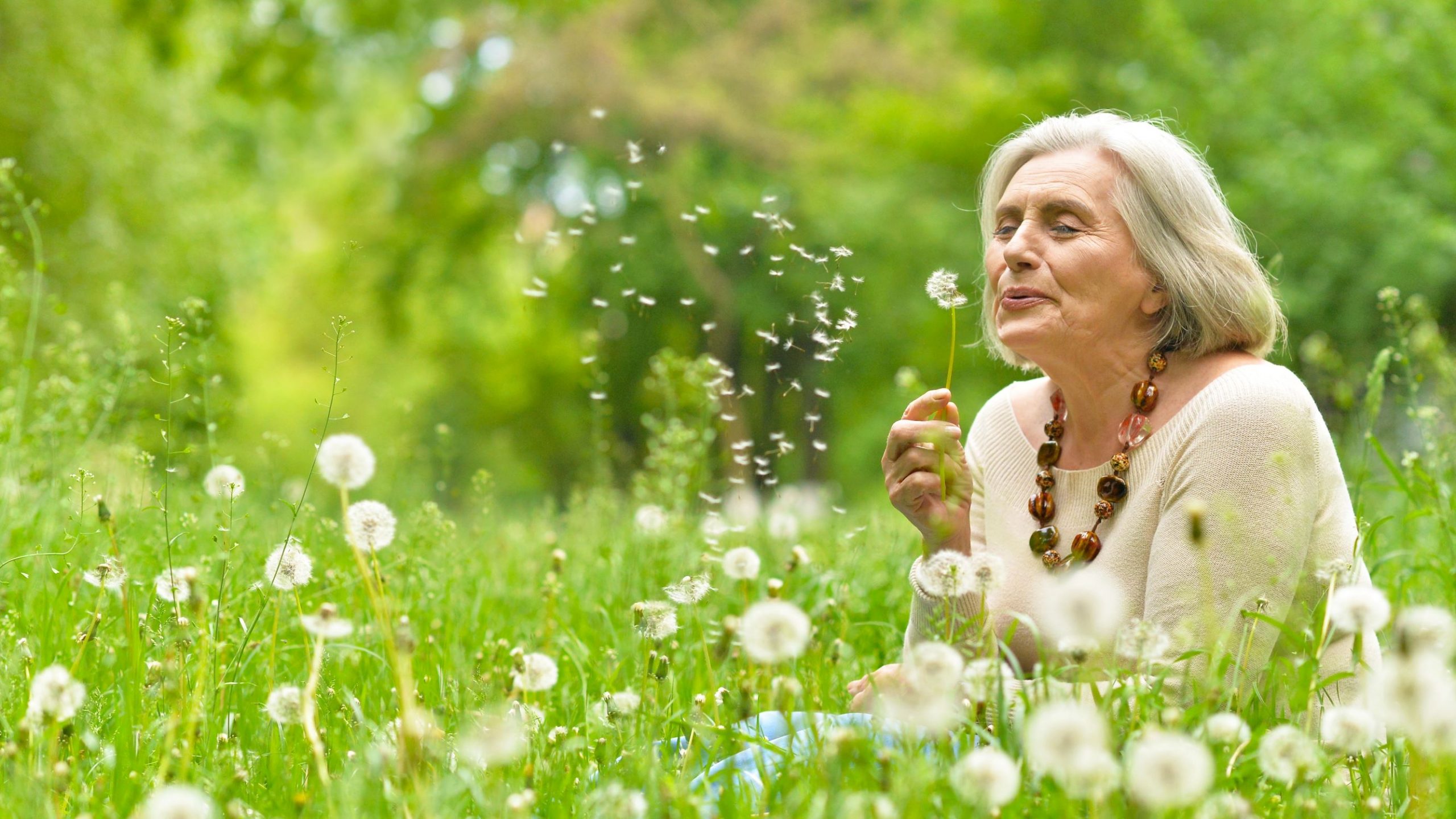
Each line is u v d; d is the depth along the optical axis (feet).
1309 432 12.52
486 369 131.64
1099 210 13.35
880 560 23.24
